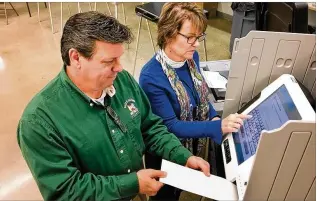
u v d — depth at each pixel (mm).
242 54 1251
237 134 1254
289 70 1285
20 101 2926
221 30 4281
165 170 1115
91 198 1025
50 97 999
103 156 1097
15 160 2275
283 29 1566
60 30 4379
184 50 1296
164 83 1351
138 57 3645
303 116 1000
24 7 5211
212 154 1443
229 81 1332
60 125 995
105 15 958
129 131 1173
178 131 1357
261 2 1818
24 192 2029
